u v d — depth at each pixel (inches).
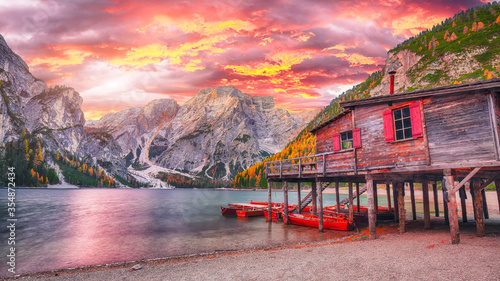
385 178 717.3
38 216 1903.3
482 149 506.0
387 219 1183.6
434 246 524.4
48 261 751.1
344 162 778.8
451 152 544.4
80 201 3538.4
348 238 786.2
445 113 561.0
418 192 3459.6
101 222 1562.5
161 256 767.1
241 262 519.8
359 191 1286.9
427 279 335.6
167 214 1966.0
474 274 341.4
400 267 392.2
